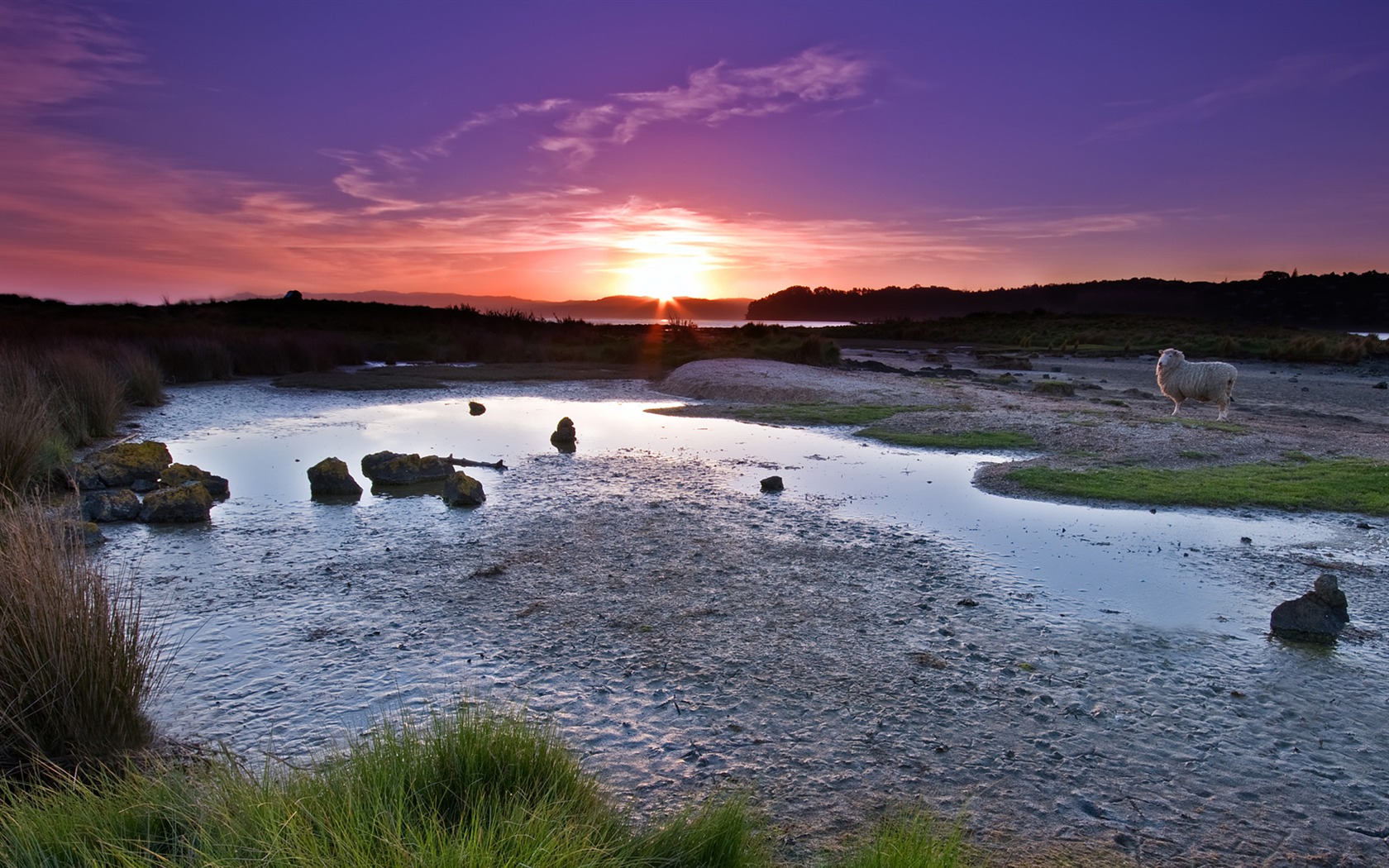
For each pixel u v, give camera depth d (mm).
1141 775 4402
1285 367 35719
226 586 7285
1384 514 10391
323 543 8711
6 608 4250
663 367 33500
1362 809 4129
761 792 4160
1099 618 6773
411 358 36000
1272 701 5293
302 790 3271
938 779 4332
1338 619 6430
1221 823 3994
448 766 3621
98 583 4652
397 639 6098
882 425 17609
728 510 10359
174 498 9672
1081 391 26078
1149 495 11203
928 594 7273
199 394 22766
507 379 28453
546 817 3088
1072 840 3826
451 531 9234
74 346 21047
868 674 5621
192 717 4855
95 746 4234
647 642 6098
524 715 4305
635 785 4195
